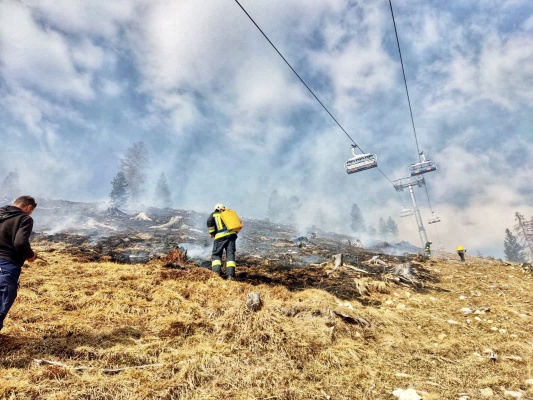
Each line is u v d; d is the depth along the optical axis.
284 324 3.43
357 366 2.76
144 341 2.88
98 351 2.59
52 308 3.49
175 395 2.11
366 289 5.59
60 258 6.21
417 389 2.36
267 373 2.48
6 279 2.40
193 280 5.28
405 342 3.41
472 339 3.52
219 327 3.29
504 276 7.97
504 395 2.28
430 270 8.46
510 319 4.23
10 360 2.32
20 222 2.54
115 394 2.03
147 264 6.27
